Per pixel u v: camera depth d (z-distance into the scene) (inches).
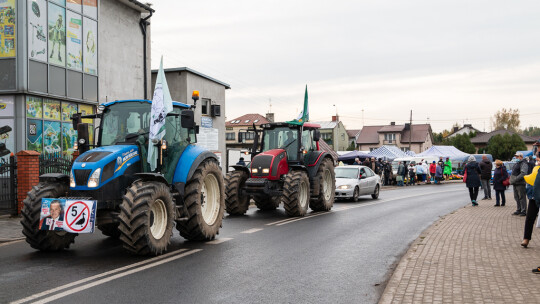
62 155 687.7
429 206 667.4
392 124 3673.7
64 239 319.3
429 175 1508.4
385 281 244.8
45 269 264.2
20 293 216.2
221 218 379.9
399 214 556.7
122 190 309.0
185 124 336.5
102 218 305.9
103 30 799.1
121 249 326.6
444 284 224.7
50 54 661.3
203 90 1047.0
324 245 345.1
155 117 321.4
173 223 315.0
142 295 214.2
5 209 482.0
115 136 338.0
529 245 331.6
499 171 636.7
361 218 511.8
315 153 578.6
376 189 831.1
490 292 210.2
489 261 277.3
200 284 233.9
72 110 709.9
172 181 343.6
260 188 518.0
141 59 906.1
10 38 613.3
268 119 2778.1
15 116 618.5
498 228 418.9
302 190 532.1
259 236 383.9
